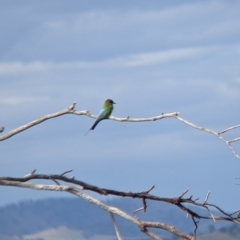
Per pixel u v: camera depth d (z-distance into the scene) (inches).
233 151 563.5
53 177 576.1
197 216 566.6
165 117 584.4
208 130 566.6
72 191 556.4
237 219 564.1
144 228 547.5
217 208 567.5
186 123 581.0
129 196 575.8
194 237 548.1
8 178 570.3
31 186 564.7
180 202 569.3
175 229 546.9
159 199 571.5
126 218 551.5
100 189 574.6
